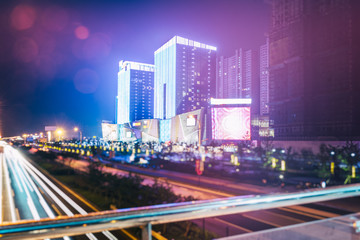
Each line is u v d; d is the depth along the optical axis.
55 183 36.38
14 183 36.91
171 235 14.73
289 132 90.25
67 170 47.06
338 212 19.45
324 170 35.84
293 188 29.80
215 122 113.25
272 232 5.35
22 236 3.41
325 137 79.44
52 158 63.81
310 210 20.23
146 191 22.41
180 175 43.16
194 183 34.41
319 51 83.62
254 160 56.84
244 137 109.56
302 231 5.37
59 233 3.60
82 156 82.50
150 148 110.81
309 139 82.75
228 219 18.33
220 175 40.69
